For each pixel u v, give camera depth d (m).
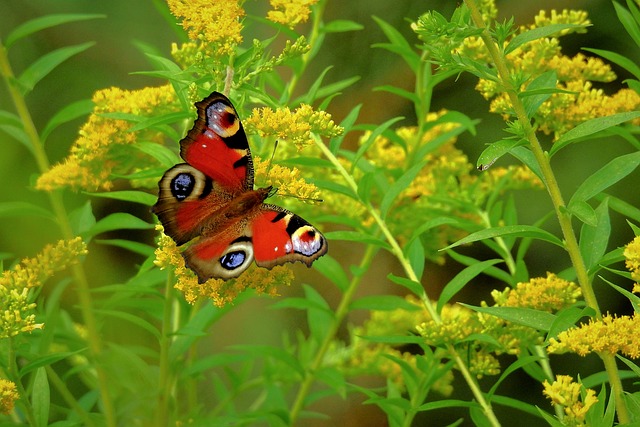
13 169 1.11
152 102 0.86
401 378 0.95
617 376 0.79
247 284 0.82
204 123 0.82
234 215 0.82
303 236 0.82
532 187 0.93
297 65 0.91
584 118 0.86
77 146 0.87
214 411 0.93
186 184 0.83
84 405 0.90
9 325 0.81
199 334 0.85
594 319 0.80
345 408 1.16
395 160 0.95
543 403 1.19
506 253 0.89
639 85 0.85
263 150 0.92
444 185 0.93
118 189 1.15
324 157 0.95
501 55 0.81
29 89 0.89
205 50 0.83
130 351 0.89
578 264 0.80
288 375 0.94
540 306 0.84
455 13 0.81
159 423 0.86
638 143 0.85
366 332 0.96
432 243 0.93
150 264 0.84
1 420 0.86
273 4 0.85
